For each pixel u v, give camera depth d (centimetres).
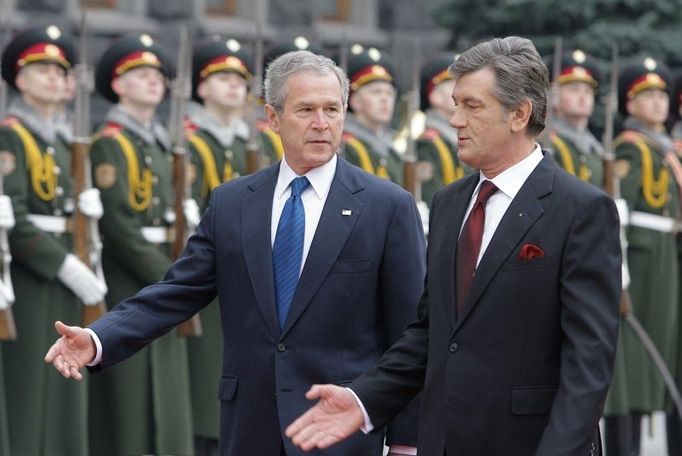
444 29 4516
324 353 1585
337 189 1616
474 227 1451
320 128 1588
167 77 2639
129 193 2495
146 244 2494
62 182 2459
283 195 1622
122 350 1582
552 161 1454
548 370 1412
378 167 2912
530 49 1438
